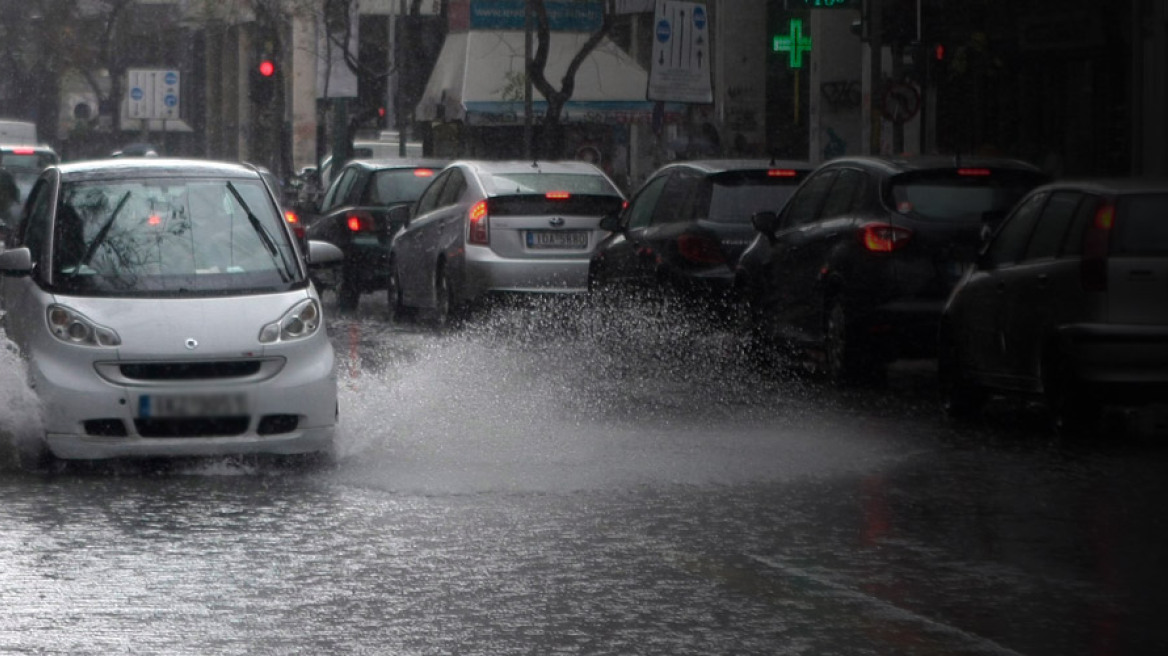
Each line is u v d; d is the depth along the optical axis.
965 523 22.50
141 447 25.39
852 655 16.22
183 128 170.25
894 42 59.56
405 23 116.00
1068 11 68.94
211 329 25.92
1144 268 28.64
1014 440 29.89
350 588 18.80
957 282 35.06
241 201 28.55
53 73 171.00
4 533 21.50
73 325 25.77
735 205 42.56
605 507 23.41
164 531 21.69
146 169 28.95
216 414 25.59
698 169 43.34
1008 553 20.70
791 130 101.19
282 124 112.06
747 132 100.62
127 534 21.47
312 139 162.88
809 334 38.31
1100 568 19.92
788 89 101.19
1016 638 16.86
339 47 109.38
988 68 69.56
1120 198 28.95
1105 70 67.81
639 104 107.00
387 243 59.34
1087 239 28.95
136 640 16.61
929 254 35.22
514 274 47.59
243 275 27.27
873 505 23.72
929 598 18.47
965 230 35.19
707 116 100.94
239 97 183.38
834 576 19.48
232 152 192.62
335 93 108.38
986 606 18.12
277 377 26.02
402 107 114.94
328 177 119.88
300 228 61.97
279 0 110.81
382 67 154.75
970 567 19.95
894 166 36.38
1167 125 64.25
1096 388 28.70
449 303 49.38
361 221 59.44
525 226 47.81
